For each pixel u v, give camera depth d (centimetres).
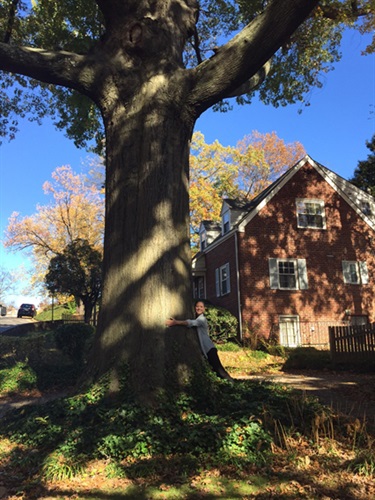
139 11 741
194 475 439
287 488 407
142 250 654
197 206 3650
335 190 2341
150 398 574
